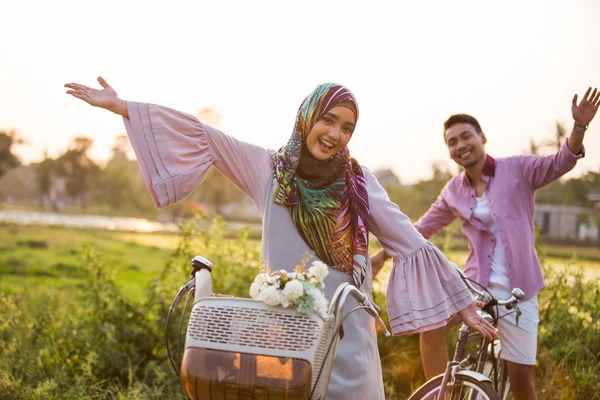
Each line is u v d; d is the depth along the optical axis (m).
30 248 22.42
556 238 39.56
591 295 6.04
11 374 4.95
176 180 3.05
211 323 2.39
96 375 5.27
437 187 46.34
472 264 4.60
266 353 2.33
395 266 3.21
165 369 5.33
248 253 6.45
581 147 4.34
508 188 4.47
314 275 2.51
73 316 6.29
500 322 4.29
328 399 2.94
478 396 3.45
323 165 3.07
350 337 3.01
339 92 3.02
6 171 113.56
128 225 54.62
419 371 5.54
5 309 6.18
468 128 4.56
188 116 3.14
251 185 3.19
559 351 5.52
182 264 6.34
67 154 113.69
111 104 3.05
